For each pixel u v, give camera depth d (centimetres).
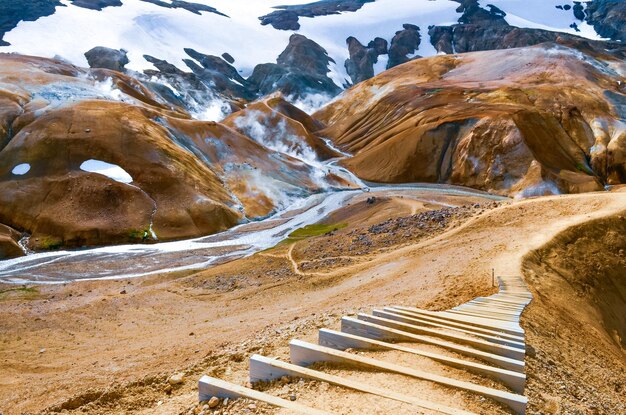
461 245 2781
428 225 3550
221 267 4031
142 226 5553
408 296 1880
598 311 2112
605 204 3053
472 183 8294
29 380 1723
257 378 779
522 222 3041
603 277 2420
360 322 993
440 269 2286
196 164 6912
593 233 2689
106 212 5616
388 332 966
